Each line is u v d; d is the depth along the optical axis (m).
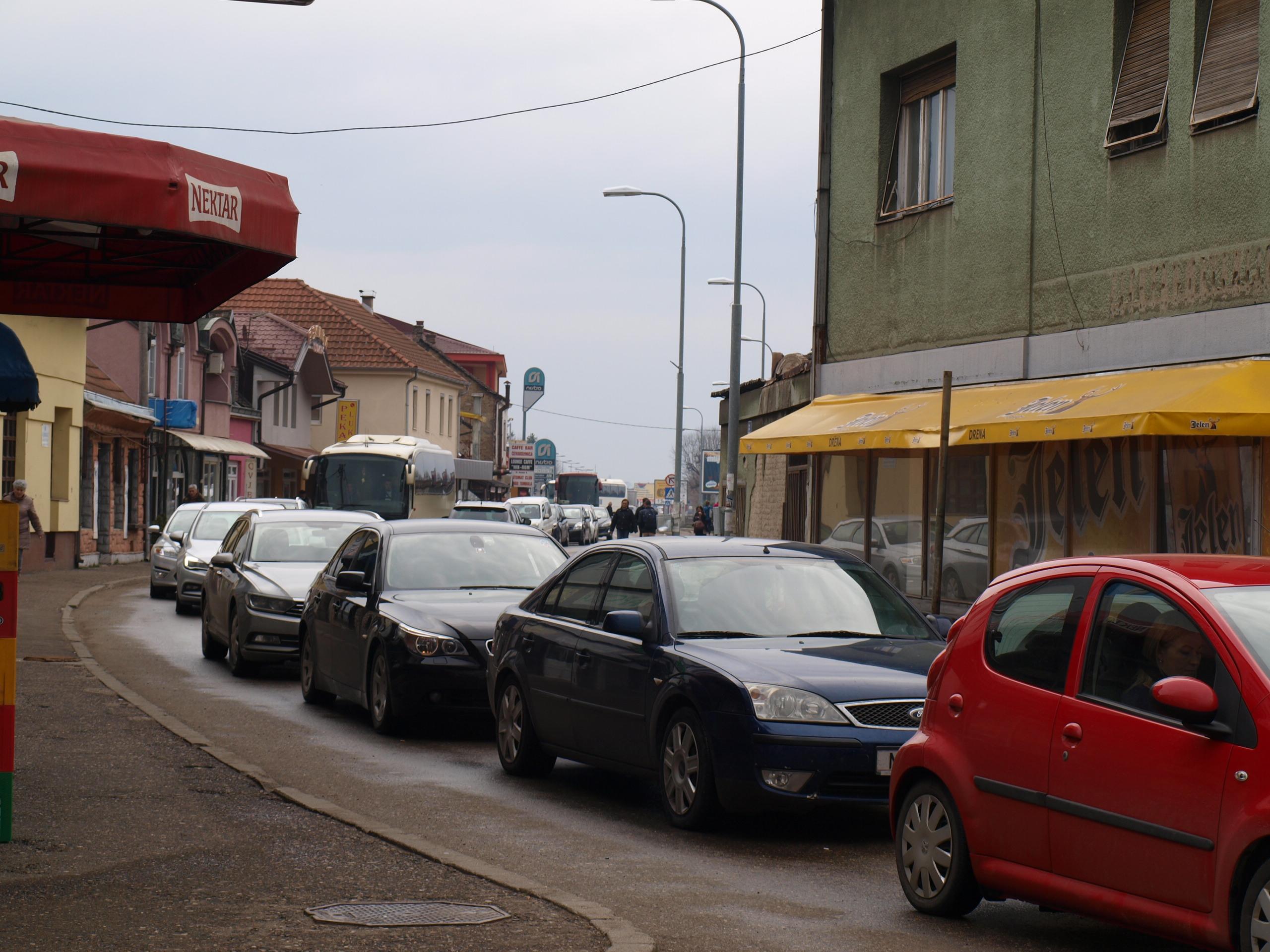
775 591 9.53
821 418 21.73
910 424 18.67
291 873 7.10
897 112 21.98
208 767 10.21
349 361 71.44
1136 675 5.88
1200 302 15.59
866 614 9.54
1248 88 15.09
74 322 35.38
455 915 6.29
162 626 22.58
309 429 63.75
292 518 18.20
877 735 8.17
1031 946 6.21
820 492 23.95
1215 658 5.54
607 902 6.80
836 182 23.16
